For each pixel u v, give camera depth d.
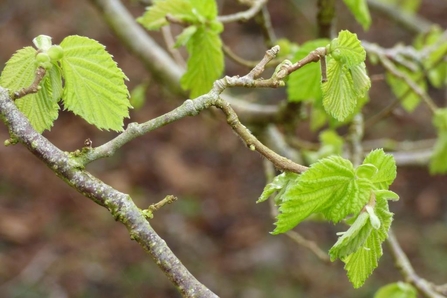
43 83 1.68
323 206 1.50
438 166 3.31
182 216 8.57
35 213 7.84
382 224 1.50
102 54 1.70
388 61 3.19
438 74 3.58
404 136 9.20
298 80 2.53
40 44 1.66
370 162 1.52
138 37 3.75
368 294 7.48
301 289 7.62
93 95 1.71
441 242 8.26
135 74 9.71
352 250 1.45
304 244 3.14
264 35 2.94
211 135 9.92
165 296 7.32
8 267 7.10
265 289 7.59
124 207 1.47
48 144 1.51
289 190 1.46
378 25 10.67
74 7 10.46
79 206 8.09
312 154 3.44
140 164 9.12
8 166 8.38
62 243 7.58
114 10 3.79
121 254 7.67
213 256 8.09
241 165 9.56
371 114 9.27
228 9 10.87
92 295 7.07
